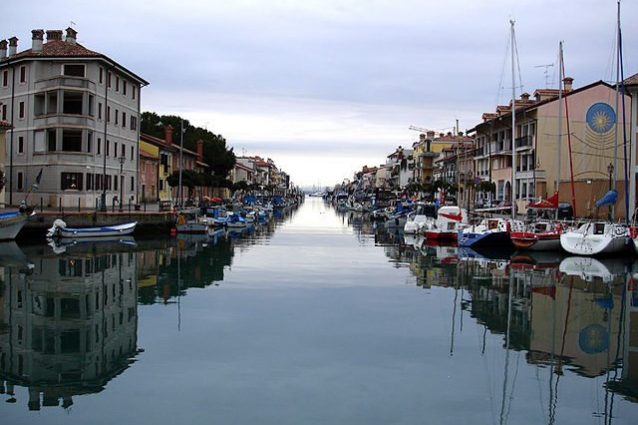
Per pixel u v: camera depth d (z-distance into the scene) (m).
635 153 49.56
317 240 57.12
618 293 27.89
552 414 13.23
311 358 16.92
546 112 61.88
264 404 13.44
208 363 16.33
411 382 15.09
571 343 19.09
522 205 64.62
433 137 131.62
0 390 14.24
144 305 23.98
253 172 189.50
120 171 65.94
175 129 109.88
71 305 23.86
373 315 22.59
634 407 13.73
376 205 117.81
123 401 13.55
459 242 49.97
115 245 47.81
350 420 12.66
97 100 59.06
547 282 31.00
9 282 28.80
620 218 48.25
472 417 12.99
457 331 20.34
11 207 51.06
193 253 43.19
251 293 26.88
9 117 60.72
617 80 42.09
